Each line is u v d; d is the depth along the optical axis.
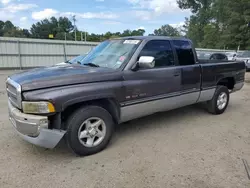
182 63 4.30
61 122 3.01
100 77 3.17
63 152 3.32
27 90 2.79
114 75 3.30
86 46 22.48
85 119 3.08
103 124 3.30
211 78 4.84
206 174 2.77
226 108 5.73
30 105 2.76
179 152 3.34
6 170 2.83
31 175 2.73
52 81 2.86
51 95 2.75
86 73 3.14
